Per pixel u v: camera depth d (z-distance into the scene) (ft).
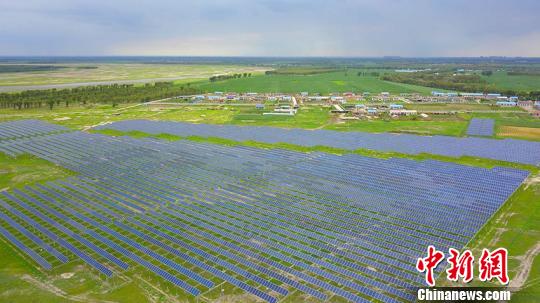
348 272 197.67
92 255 217.56
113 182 334.85
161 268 204.23
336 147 444.96
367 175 342.44
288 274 197.88
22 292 184.24
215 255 216.95
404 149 431.43
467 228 242.58
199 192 309.22
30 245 230.89
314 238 233.96
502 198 286.87
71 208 281.74
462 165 366.63
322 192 305.32
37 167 383.24
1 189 323.78
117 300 178.29
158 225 253.85
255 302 175.94
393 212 268.00
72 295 182.09
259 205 282.97
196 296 180.34
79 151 434.71
